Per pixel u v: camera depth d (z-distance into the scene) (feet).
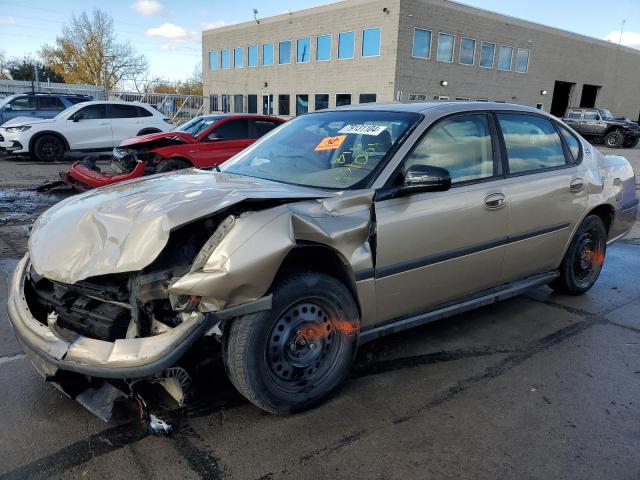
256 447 8.63
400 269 10.40
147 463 8.21
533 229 13.16
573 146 14.99
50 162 46.73
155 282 8.15
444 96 101.09
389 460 8.37
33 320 8.86
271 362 9.06
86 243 8.66
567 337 13.19
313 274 9.23
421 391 10.49
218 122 31.32
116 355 7.85
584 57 128.26
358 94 99.50
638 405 10.12
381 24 93.04
